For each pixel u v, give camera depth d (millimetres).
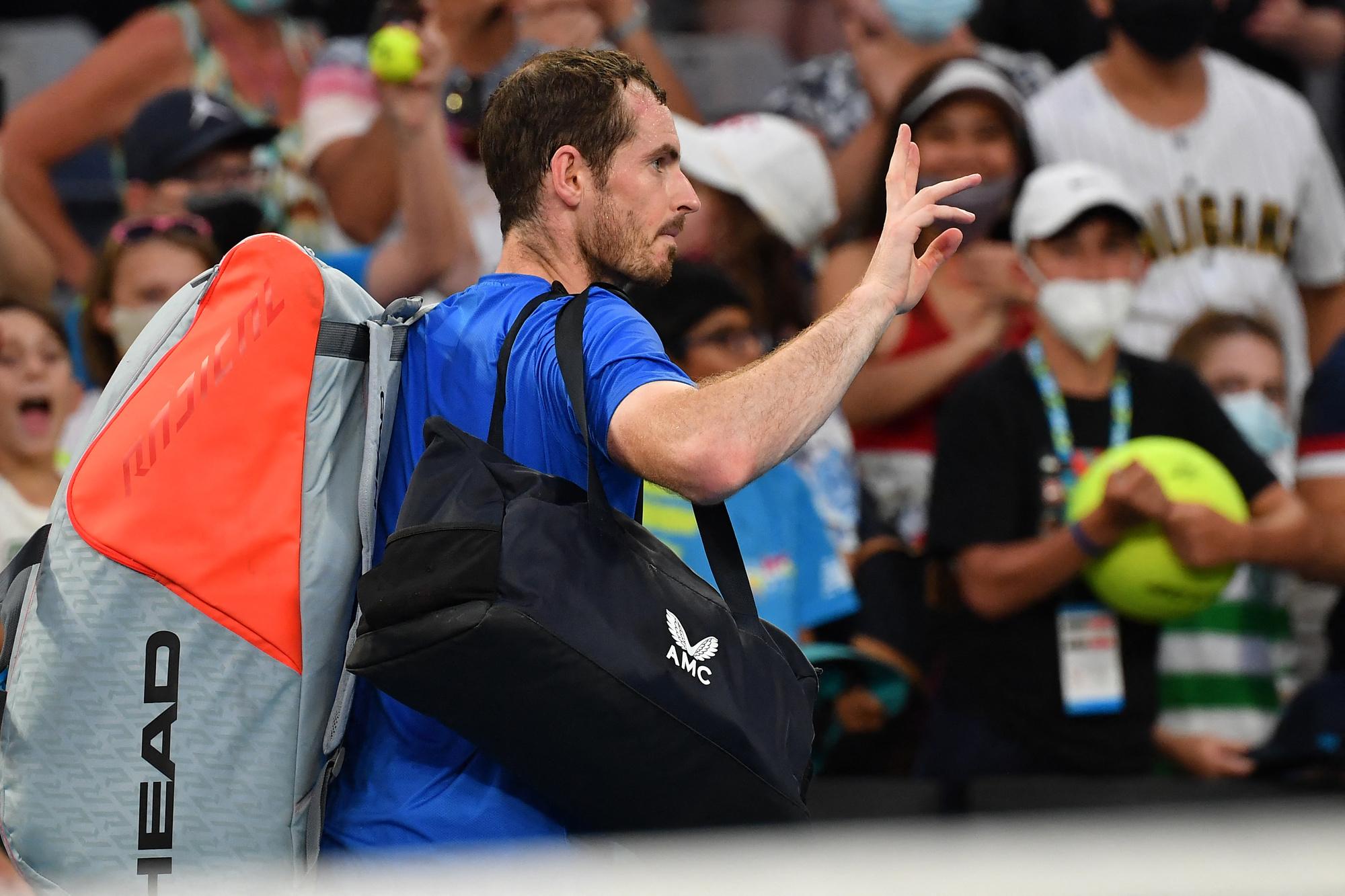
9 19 20016
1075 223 12492
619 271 7133
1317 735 12055
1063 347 12656
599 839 6473
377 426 6938
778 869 2771
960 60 14953
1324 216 16125
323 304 7020
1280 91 16047
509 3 15062
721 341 11688
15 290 15883
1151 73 15414
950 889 2578
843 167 16484
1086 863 2623
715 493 6074
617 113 7023
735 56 19672
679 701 6238
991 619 12203
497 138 7230
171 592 6605
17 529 12547
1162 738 12625
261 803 6672
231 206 14656
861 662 12508
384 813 6824
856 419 14445
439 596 6156
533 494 6379
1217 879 2562
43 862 6629
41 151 16594
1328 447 13805
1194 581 11820
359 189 15562
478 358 6969
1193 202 15430
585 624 6168
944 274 14453
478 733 6316
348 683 6824
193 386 6801
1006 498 12297
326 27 18328
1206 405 12867
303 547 6801
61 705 6574
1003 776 12125
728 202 13578
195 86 16594
